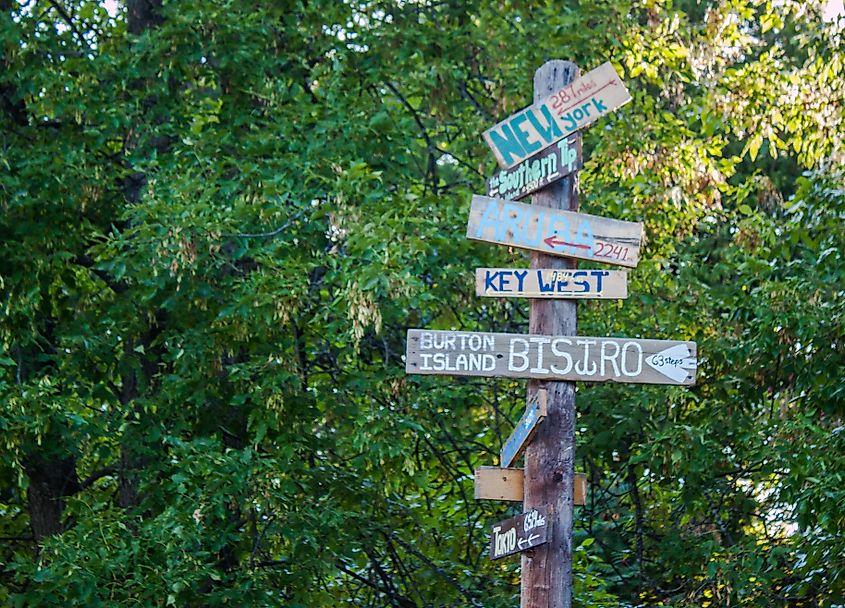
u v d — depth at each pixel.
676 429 12.56
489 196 8.46
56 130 13.16
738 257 13.80
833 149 13.90
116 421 12.18
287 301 11.31
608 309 13.95
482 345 7.95
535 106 8.25
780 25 15.05
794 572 12.62
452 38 13.90
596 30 14.09
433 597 13.22
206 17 12.64
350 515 12.21
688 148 14.52
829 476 11.55
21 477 11.43
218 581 12.08
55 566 10.82
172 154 12.54
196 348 11.89
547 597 7.79
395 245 10.92
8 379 12.05
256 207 11.85
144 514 12.38
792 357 12.52
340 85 12.97
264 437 12.36
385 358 13.41
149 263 11.63
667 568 13.84
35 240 12.15
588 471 14.41
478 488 8.02
